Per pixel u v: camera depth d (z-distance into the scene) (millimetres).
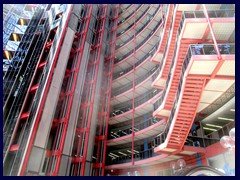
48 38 28766
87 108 26203
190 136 17891
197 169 9836
